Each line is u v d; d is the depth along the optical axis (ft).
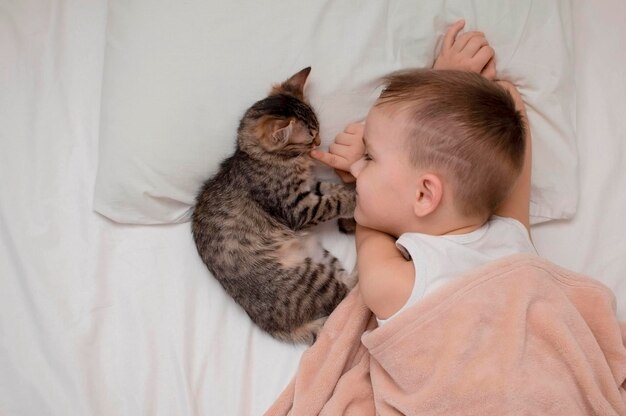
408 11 4.69
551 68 4.87
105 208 4.83
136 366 4.51
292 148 4.91
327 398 4.30
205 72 4.62
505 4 4.77
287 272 4.86
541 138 4.94
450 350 3.71
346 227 5.15
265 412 4.36
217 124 4.76
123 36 4.70
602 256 4.94
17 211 4.80
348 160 4.79
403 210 4.16
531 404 3.60
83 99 5.10
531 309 3.78
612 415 3.72
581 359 3.71
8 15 5.19
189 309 4.74
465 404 3.67
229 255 4.86
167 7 4.61
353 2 4.66
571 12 5.14
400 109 3.99
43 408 4.33
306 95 4.76
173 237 4.98
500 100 3.97
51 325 4.52
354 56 4.67
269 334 4.74
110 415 4.38
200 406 4.46
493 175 3.93
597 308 4.01
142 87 4.64
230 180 4.97
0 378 4.42
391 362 3.89
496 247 4.15
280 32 4.62
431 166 3.94
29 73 5.11
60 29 5.19
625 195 5.02
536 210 4.97
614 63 5.21
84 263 4.76
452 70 4.20
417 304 3.80
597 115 5.14
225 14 4.59
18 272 4.69
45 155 4.96
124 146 4.71
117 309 4.69
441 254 3.95
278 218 5.07
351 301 4.55
